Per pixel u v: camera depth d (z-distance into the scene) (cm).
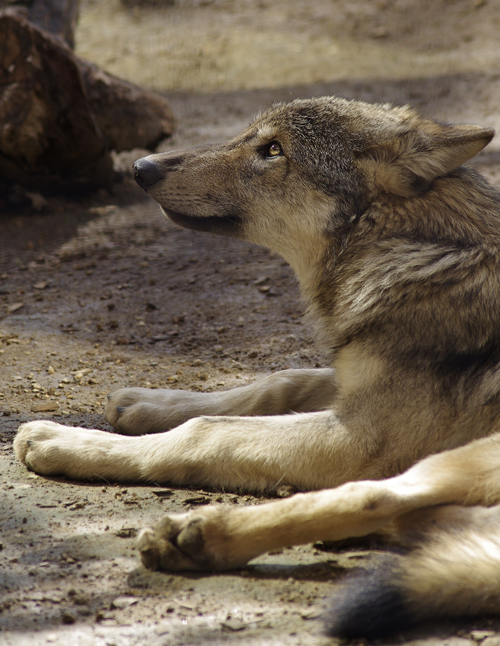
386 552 534
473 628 434
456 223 668
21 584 472
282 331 1096
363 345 648
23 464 673
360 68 3083
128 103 1734
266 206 762
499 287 630
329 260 721
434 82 2828
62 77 1488
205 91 2911
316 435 604
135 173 798
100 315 1188
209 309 1209
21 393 874
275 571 502
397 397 613
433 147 670
